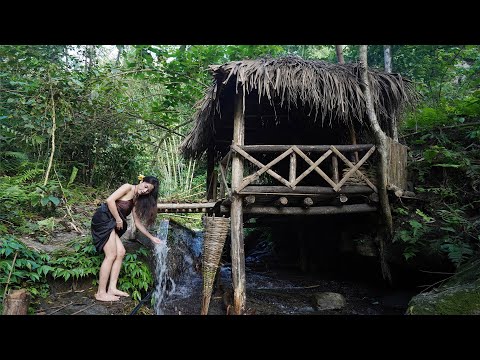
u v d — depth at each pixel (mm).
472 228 4414
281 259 7348
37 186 5051
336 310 4629
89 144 7512
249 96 5594
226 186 5129
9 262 3521
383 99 5070
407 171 5473
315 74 4430
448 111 6238
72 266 3916
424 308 3283
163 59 7188
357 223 5441
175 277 5449
